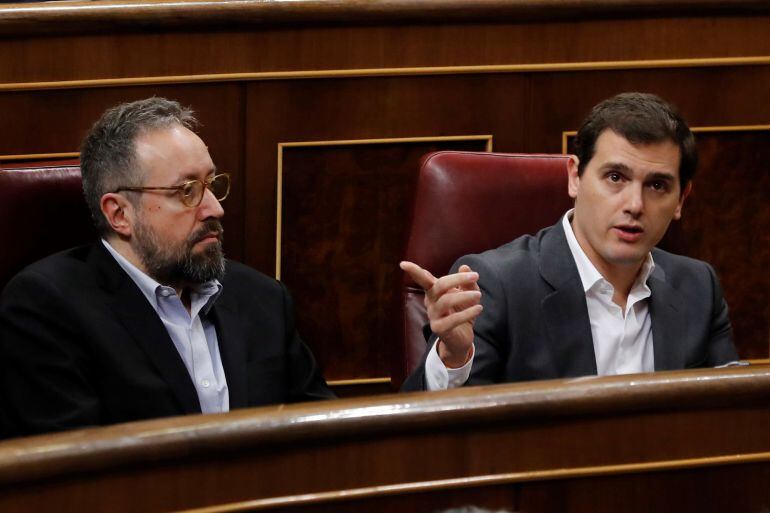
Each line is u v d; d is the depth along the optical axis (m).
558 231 5.72
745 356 7.41
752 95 7.30
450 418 3.76
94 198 5.45
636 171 5.38
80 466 3.36
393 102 6.83
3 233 5.54
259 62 6.59
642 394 3.93
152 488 3.50
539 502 3.92
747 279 7.39
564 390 3.87
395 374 6.11
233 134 6.64
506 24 6.88
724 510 4.11
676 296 5.79
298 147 6.75
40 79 6.33
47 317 5.11
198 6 6.39
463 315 4.70
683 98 7.22
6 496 3.29
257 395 5.54
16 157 6.39
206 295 5.55
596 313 5.63
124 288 5.30
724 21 7.17
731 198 7.35
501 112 6.99
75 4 6.31
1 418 5.11
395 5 6.64
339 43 6.68
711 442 4.05
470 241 6.01
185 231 5.38
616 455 3.97
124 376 5.14
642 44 7.09
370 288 6.93
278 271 6.80
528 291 5.56
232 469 3.60
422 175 6.04
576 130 7.11
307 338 6.89
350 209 6.86
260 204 6.75
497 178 6.08
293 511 3.68
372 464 3.74
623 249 5.43
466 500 3.85
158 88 6.50
